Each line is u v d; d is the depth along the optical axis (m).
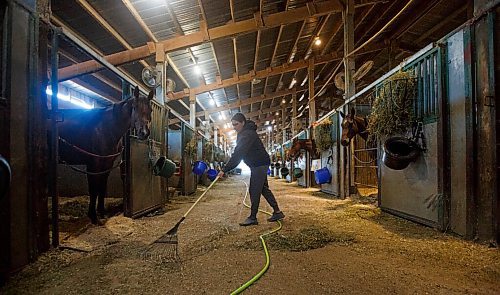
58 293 1.67
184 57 7.79
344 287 1.73
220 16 6.36
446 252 2.35
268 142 31.09
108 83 8.03
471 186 2.63
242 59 9.21
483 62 2.55
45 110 2.27
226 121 19.50
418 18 7.79
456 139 2.82
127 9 5.05
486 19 2.52
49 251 2.32
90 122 3.39
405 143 3.41
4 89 1.86
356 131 5.14
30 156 2.08
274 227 3.38
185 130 7.18
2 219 1.81
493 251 2.31
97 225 3.30
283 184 11.23
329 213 4.30
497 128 2.46
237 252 2.43
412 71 3.48
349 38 6.45
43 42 2.25
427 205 3.22
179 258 2.28
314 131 8.00
